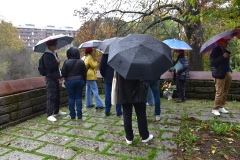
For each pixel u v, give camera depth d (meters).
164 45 2.67
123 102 2.78
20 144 3.09
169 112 4.53
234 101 5.34
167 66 2.48
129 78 2.34
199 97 5.78
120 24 10.84
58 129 3.70
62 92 5.48
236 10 3.39
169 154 2.66
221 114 4.30
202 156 2.57
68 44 4.76
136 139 3.14
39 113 4.66
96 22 10.76
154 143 3.00
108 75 4.25
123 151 2.79
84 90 6.41
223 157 2.54
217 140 3.01
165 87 5.81
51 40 4.07
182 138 3.11
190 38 9.77
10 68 29.72
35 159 2.63
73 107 4.28
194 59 9.76
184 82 5.46
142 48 2.46
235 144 2.87
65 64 4.09
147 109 4.81
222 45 4.04
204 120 3.92
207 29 9.18
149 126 3.68
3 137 3.38
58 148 2.93
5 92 3.92
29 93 4.40
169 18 9.95
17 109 4.10
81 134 3.43
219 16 3.68
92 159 2.60
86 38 10.69
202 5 5.56
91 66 4.93
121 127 3.72
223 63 4.03
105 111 4.47
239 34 3.73
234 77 5.45
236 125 3.51
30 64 31.48
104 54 4.11
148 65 2.35
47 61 4.01
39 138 3.31
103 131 3.54
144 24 10.41
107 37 10.41
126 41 2.60
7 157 2.70
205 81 5.69
